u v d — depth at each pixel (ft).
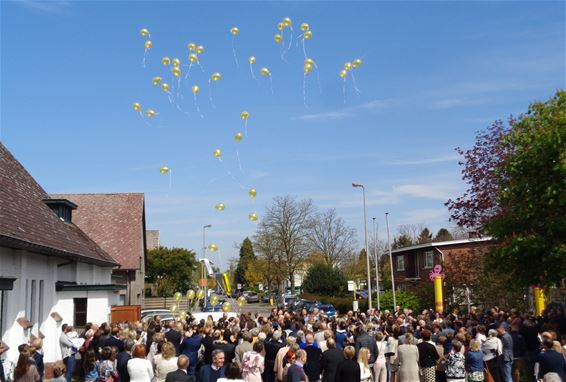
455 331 51.39
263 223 196.44
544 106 57.36
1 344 37.73
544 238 52.19
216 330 45.78
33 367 32.50
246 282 286.87
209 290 191.52
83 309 70.13
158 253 186.91
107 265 89.51
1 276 48.65
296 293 244.22
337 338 50.01
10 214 56.29
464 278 91.97
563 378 36.99
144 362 33.96
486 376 45.62
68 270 74.02
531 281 55.11
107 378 38.24
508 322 56.44
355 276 222.07
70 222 90.22
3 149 75.25
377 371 48.73
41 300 62.95
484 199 80.74
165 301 164.35
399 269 172.45
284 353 40.24
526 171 55.06
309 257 203.10
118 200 137.90
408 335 42.29
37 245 54.19
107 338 45.55
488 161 81.97
